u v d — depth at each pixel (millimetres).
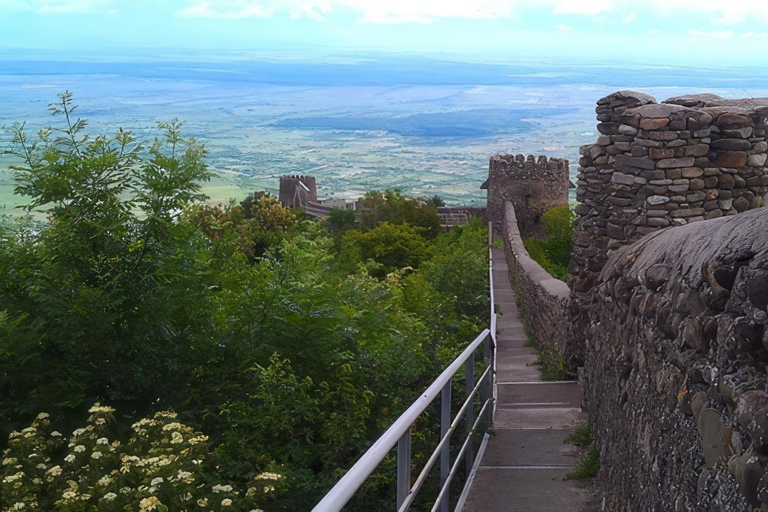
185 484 4562
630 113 9148
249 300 8125
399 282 16781
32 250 7883
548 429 6836
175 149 8312
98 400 7023
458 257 20812
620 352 4773
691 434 2604
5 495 4441
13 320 6992
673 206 8891
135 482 4629
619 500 4055
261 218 45781
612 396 4949
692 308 2809
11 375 6668
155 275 7980
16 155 7766
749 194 8836
